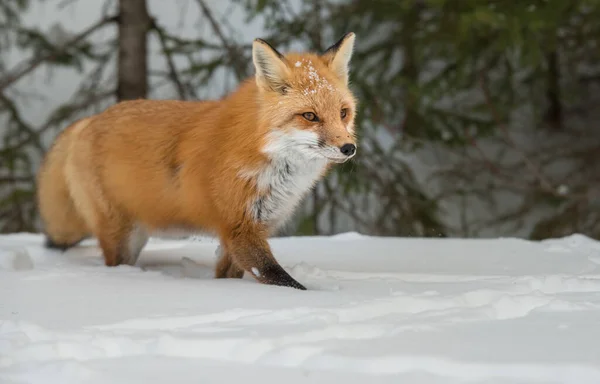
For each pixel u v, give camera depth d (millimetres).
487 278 6934
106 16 18719
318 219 18969
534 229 20047
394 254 9367
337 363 3994
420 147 19906
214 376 3881
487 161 20953
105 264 8812
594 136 25344
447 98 25594
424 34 18266
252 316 5047
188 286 6469
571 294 5879
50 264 8875
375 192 18969
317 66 7570
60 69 30156
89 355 4320
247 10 20312
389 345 4262
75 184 8812
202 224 7898
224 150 7387
